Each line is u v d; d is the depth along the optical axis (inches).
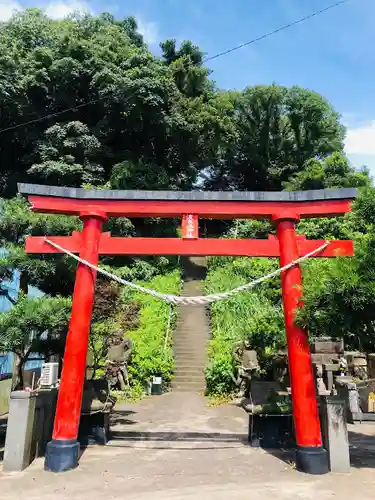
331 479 208.2
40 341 300.2
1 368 413.4
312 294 219.9
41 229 332.5
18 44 857.5
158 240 264.2
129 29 1136.2
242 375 470.6
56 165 757.3
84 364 240.1
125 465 234.1
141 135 923.4
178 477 213.2
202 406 453.1
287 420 286.5
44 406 260.5
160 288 780.0
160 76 825.5
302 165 1306.6
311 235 812.6
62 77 831.1
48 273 328.5
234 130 996.6
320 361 470.3
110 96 813.2
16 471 217.6
